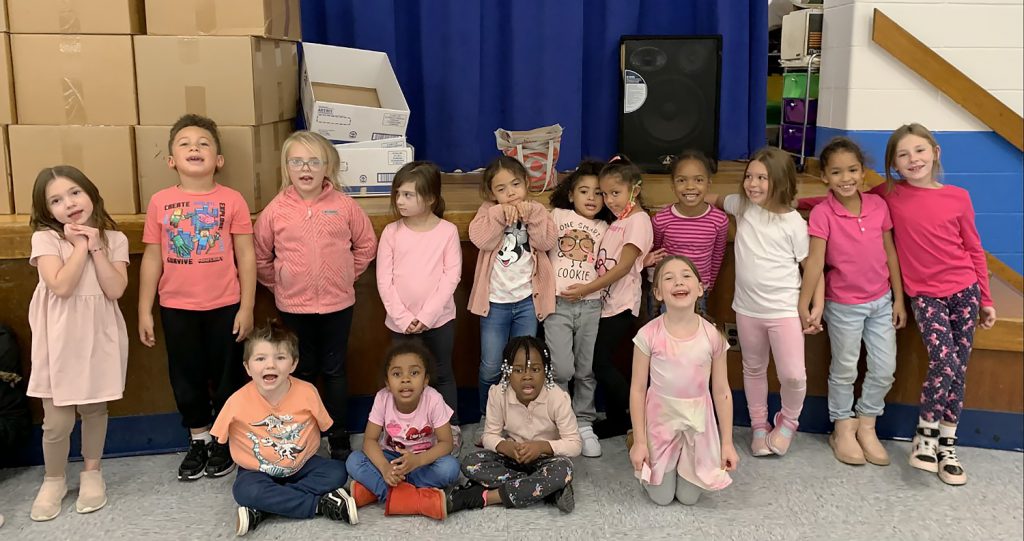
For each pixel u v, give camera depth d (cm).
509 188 225
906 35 282
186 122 209
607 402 246
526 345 208
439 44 313
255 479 194
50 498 198
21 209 223
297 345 202
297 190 216
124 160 222
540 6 315
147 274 209
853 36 286
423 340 226
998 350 234
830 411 235
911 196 223
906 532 192
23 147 220
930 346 221
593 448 231
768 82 357
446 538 189
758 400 235
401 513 199
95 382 195
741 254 227
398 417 206
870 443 231
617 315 234
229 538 189
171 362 214
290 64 261
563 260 232
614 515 199
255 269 216
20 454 224
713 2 325
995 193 296
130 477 218
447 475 204
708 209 230
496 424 214
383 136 264
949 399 222
